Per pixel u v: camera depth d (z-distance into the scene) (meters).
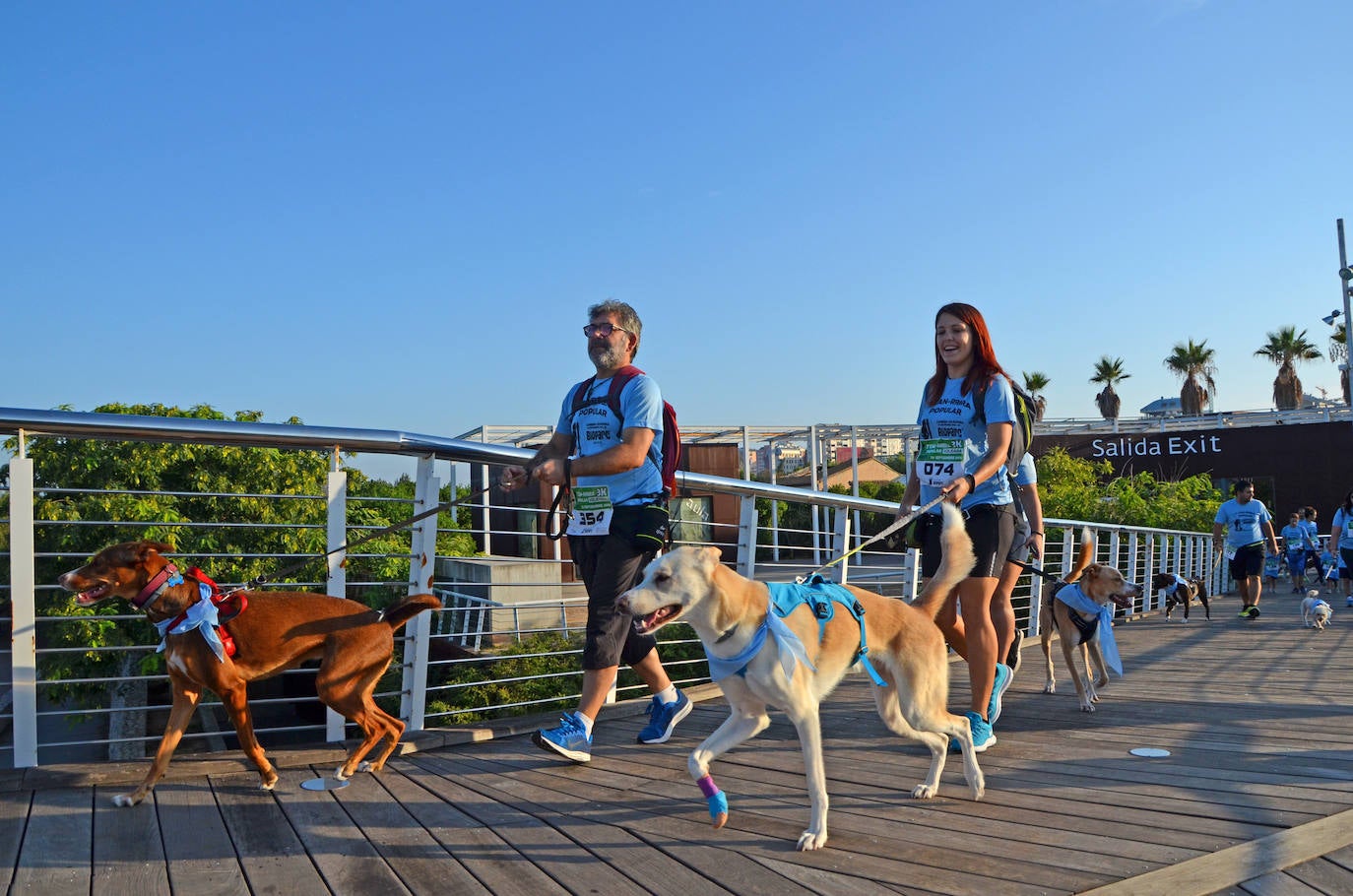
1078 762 3.77
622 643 3.94
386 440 4.14
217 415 13.48
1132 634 9.25
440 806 3.26
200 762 3.63
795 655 2.85
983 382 4.10
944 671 3.34
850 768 3.78
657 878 2.58
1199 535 15.67
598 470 3.74
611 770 3.77
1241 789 3.26
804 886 2.49
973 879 2.49
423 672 4.42
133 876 2.61
